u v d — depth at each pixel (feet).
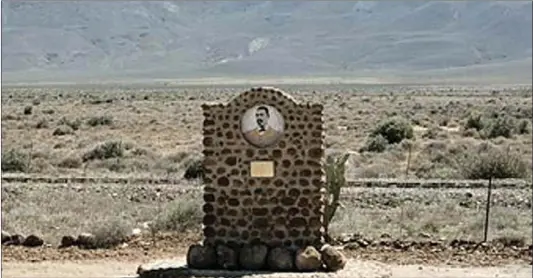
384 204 100.27
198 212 81.87
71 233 76.38
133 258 66.85
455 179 128.88
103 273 60.80
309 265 58.85
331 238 72.43
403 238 75.97
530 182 120.57
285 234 60.34
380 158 156.56
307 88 530.68
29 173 133.69
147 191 106.22
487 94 446.60
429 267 63.72
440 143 178.70
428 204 99.40
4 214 83.51
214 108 60.90
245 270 59.00
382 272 59.98
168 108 310.65
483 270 62.80
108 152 161.48
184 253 68.90
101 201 98.27
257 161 60.49
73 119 247.29
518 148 177.88
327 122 247.29
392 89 534.78
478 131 219.82
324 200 63.72
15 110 270.46
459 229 82.23
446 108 312.09
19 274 59.62
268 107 60.39
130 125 240.73
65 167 149.18
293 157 60.54
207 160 60.90
